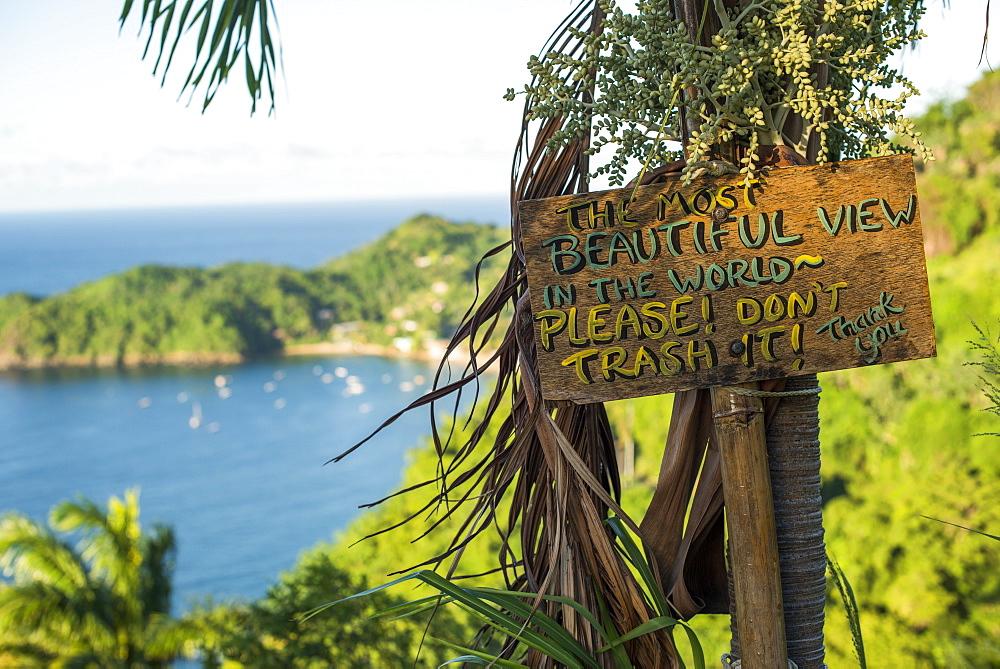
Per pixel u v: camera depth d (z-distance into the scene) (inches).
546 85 43.2
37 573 486.0
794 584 47.6
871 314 44.3
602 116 42.9
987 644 380.5
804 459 47.6
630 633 46.0
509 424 50.2
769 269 44.1
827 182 43.8
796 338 44.4
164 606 514.6
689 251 44.1
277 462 2738.7
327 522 2176.4
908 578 515.8
